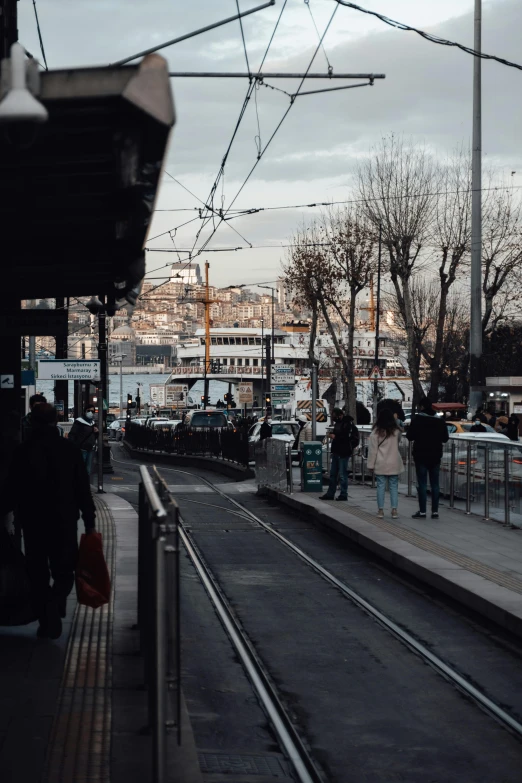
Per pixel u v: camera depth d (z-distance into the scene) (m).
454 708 7.03
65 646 7.86
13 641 8.02
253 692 7.40
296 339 112.44
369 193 48.06
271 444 23.86
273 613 10.31
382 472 16.86
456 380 66.25
